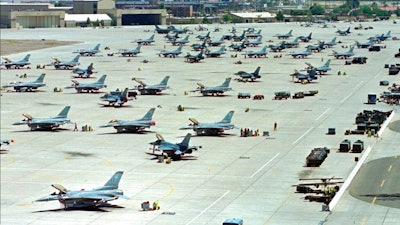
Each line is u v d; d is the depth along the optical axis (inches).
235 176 6387.8
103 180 6363.2
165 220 5201.8
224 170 6604.3
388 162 6776.6
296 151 7308.1
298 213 5300.2
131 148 7564.0
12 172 6668.3
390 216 5191.9
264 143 7706.7
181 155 7180.1
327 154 7101.4
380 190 5861.2
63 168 6796.3
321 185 5984.3
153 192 5935.0
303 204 5526.6
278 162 6855.3
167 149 7037.4
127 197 5595.5
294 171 6505.9
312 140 7815.0
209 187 6053.2
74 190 6018.7
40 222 5201.8
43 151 7490.2
